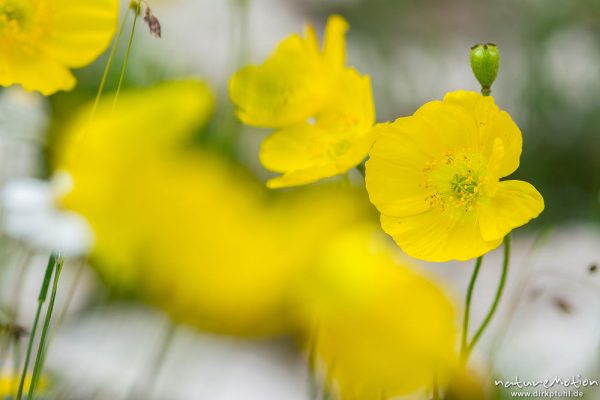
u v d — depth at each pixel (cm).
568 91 175
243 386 80
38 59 58
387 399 52
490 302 106
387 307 51
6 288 81
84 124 57
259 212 50
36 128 87
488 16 196
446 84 186
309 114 61
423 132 58
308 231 50
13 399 62
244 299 50
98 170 52
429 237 58
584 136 169
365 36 188
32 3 57
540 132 171
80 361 76
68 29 58
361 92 60
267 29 176
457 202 58
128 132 53
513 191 57
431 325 51
